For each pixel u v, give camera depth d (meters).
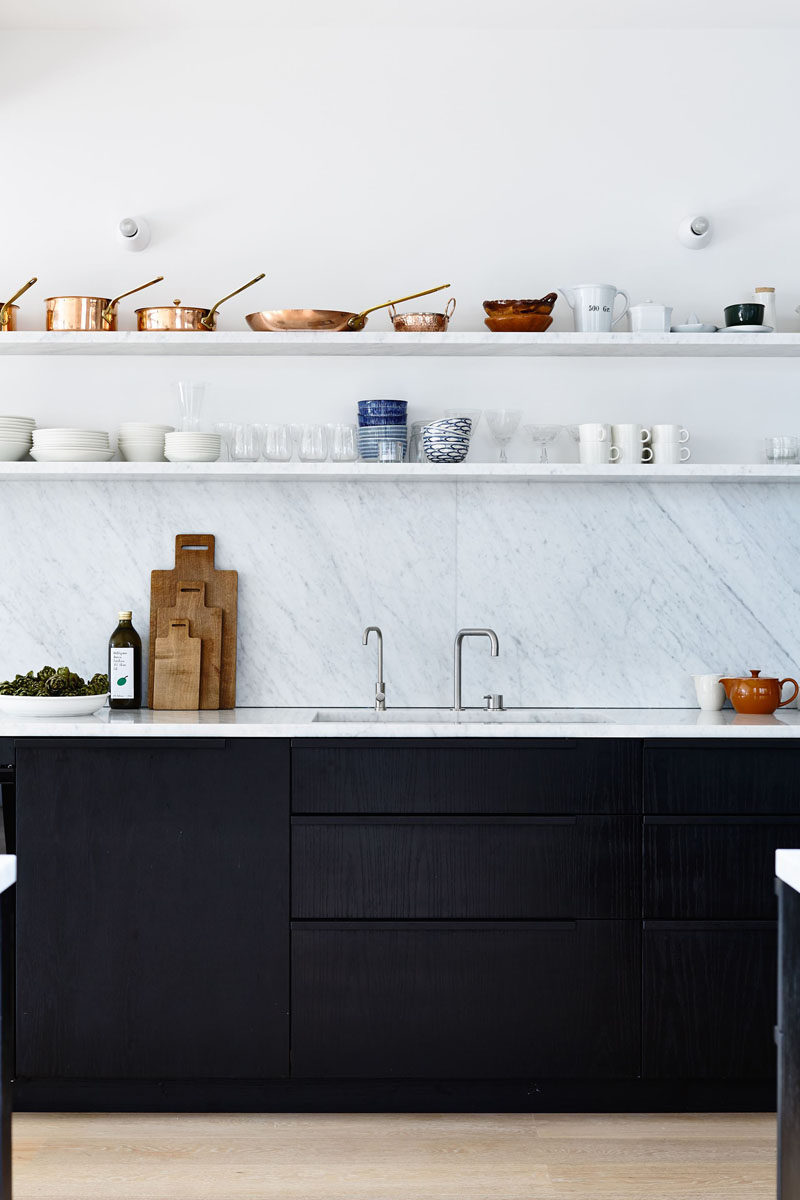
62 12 3.12
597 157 3.26
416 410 3.27
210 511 3.24
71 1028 2.68
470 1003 2.67
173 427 3.15
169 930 2.68
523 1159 2.47
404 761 2.68
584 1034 2.67
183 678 3.14
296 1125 2.65
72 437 3.01
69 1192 2.31
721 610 3.27
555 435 3.06
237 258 3.24
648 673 3.27
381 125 3.24
